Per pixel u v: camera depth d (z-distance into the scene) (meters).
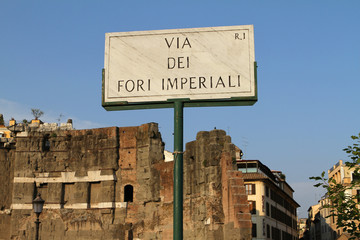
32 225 69.50
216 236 54.12
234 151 56.12
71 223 68.50
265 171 110.38
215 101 15.80
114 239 66.12
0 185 72.88
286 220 122.81
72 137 72.12
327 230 143.12
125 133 70.19
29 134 73.12
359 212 28.31
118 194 68.31
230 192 51.91
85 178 69.94
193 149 61.78
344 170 121.06
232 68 15.92
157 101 15.91
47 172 71.50
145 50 16.25
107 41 16.48
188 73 15.99
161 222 63.62
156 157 67.38
